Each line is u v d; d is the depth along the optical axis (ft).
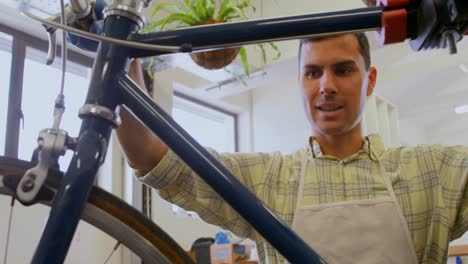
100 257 7.31
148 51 1.90
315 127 2.91
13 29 8.20
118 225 1.90
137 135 2.38
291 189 2.87
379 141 3.06
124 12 1.87
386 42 1.74
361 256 2.55
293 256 1.69
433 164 2.74
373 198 2.72
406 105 15.51
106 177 9.03
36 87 8.29
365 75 2.88
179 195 2.65
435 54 11.59
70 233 1.54
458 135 18.08
